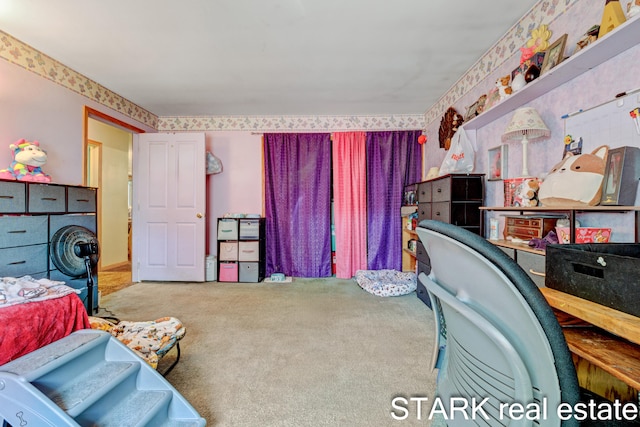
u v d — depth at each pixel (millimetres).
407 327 2316
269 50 2369
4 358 1163
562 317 869
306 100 3477
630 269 650
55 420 926
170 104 3604
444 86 3094
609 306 695
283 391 1515
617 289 676
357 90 3184
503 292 477
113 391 1157
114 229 4832
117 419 1101
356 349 1954
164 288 3436
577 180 1313
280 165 3988
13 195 1907
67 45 2297
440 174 2758
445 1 1820
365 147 3977
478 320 518
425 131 3955
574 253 799
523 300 448
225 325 2352
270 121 4055
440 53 2438
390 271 3812
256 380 1607
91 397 1051
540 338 452
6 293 1297
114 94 3230
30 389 929
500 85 1998
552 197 1413
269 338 2119
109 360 1288
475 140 2639
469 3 1844
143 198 3738
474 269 516
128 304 2848
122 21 2000
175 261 3738
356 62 2572
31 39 2211
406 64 2613
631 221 1293
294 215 4008
